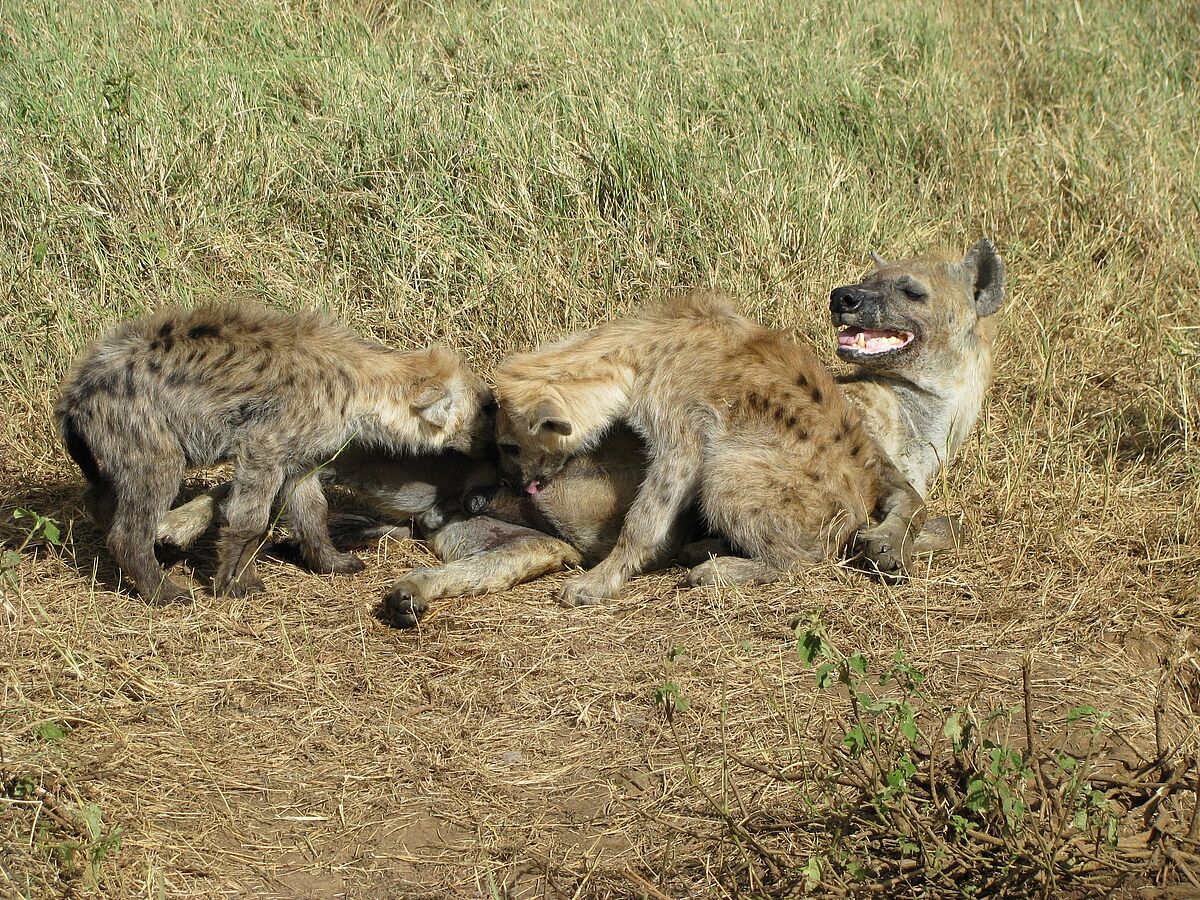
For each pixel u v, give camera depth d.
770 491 8.46
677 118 12.98
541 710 7.23
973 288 9.66
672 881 6.01
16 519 9.05
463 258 11.47
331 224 11.84
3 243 11.12
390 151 12.28
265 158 12.12
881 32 16.31
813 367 8.91
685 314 9.02
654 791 6.61
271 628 7.98
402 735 7.00
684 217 11.91
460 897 5.93
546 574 8.88
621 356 8.82
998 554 8.84
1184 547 8.84
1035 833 5.62
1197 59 16.77
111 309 10.80
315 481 8.59
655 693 6.48
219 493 8.99
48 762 6.47
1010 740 6.92
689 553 8.97
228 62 13.48
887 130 14.05
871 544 8.34
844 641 7.80
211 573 8.73
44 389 10.24
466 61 13.89
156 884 5.83
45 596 8.13
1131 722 7.09
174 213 11.51
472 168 12.15
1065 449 10.21
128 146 11.78
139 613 8.02
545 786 6.66
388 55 14.14
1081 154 14.09
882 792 5.88
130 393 7.96
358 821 6.39
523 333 11.07
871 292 9.38
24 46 13.40
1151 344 11.66
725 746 6.49
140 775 6.57
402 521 9.33
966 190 13.60
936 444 9.81
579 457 8.91
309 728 7.05
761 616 8.05
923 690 7.33
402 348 10.88
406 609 7.97
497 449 9.08
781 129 13.49
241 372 8.20
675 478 8.62
